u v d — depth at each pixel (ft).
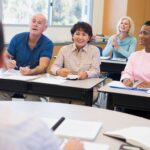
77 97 8.59
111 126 4.99
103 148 3.99
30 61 10.69
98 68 10.23
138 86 8.46
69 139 4.00
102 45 19.56
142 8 22.25
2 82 9.30
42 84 8.89
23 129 2.17
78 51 10.25
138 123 5.21
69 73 9.97
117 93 7.80
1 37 2.34
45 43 10.74
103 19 21.65
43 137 2.26
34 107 5.87
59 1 18.26
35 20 10.49
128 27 15.28
